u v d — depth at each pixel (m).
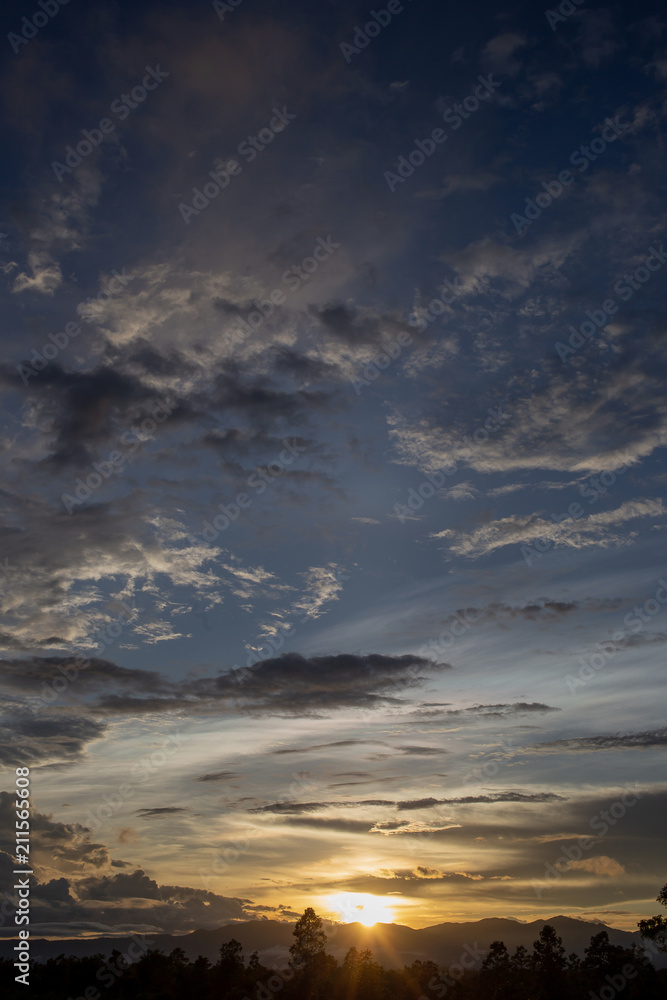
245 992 109.50
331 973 111.50
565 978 93.06
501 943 100.44
